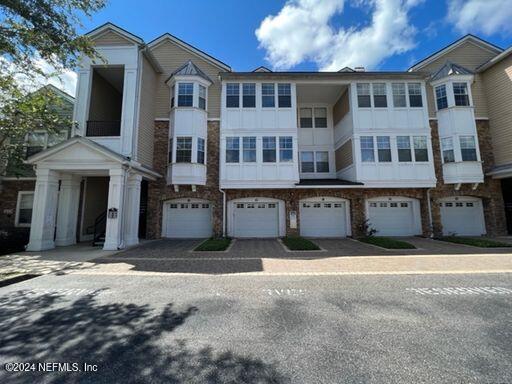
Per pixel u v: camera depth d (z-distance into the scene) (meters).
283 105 14.96
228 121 14.83
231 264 8.10
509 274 6.71
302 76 14.78
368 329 3.76
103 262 8.50
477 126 15.70
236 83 15.10
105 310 4.50
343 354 3.12
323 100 17.34
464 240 12.30
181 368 2.86
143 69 14.04
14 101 8.92
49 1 7.32
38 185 11.41
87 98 13.10
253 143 14.74
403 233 15.22
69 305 4.74
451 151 14.87
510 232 15.08
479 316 4.18
